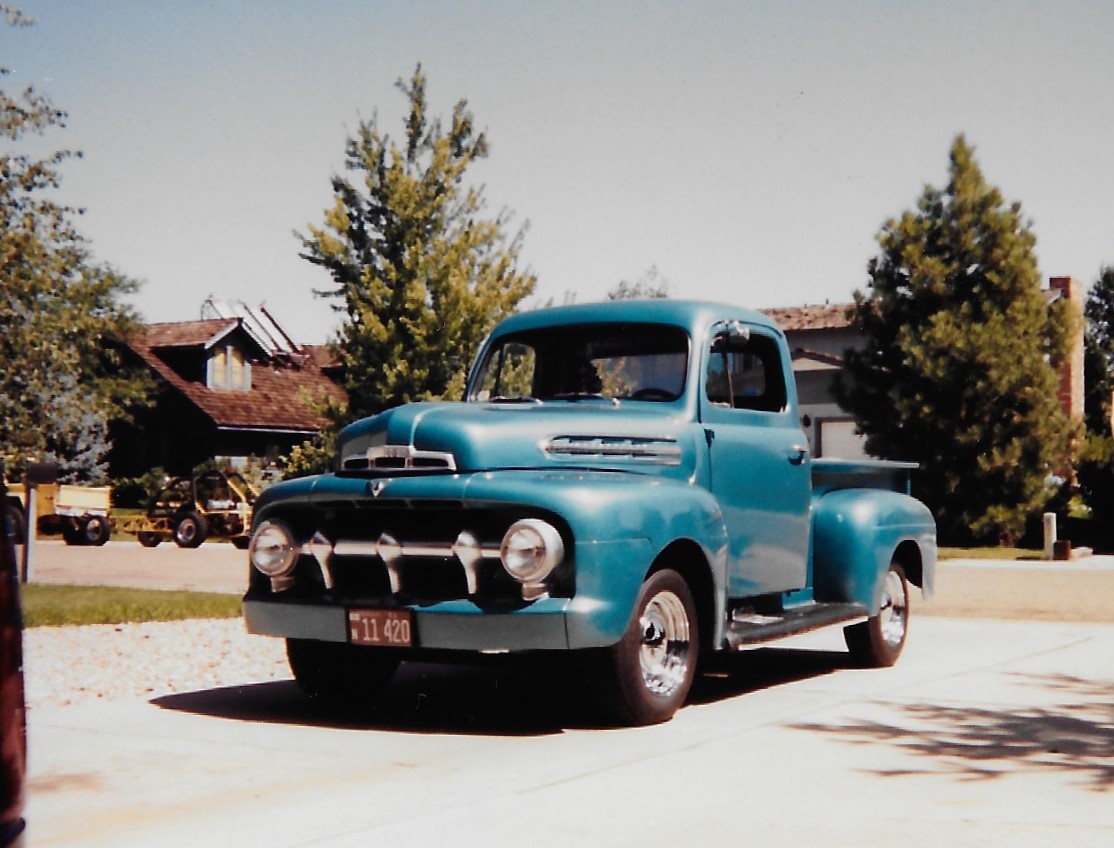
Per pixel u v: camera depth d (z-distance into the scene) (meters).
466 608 6.15
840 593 8.49
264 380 43.91
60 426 19.19
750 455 7.61
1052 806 4.92
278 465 33.47
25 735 3.00
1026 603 13.95
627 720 6.49
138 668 8.70
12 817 2.90
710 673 8.65
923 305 26.98
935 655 9.59
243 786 5.29
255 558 6.80
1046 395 26.11
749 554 7.57
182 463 40.75
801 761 5.72
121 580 16.98
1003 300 26.64
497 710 7.18
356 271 23.50
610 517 6.23
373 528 6.59
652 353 7.56
